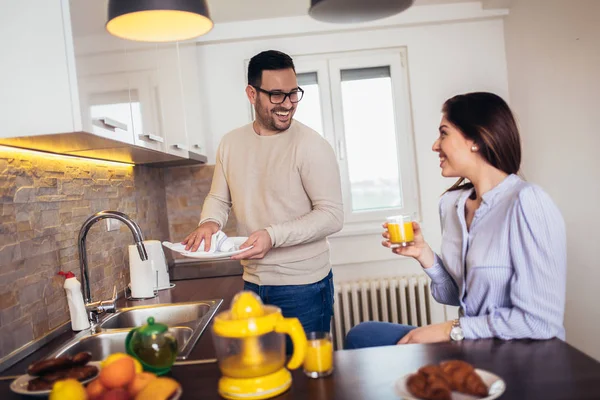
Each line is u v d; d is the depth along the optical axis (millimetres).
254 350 1041
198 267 3170
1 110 1396
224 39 3316
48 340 1716
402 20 3324
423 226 3441
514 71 3357
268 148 2021
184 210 3395
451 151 1471
